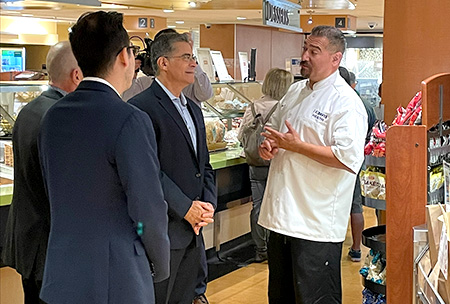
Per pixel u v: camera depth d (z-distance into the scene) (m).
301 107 3.29
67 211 2.12
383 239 3.09
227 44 13.28
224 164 4.64
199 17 11.78
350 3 5.57
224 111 5.39
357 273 5.04
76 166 2.11
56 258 2.13
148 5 6.89
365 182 3.13
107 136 2.08
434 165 2.62
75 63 2.71
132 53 2.25
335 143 3.13
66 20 13.33
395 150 2.51
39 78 4.91
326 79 3.24
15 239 2.71
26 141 2.60
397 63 3.48
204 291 4.12
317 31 3.22
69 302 2.10
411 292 2.54
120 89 2.22
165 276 2.30
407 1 3.40
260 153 3.27
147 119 2.17
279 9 4.67
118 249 2.11
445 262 1.84
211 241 5.12
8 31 12.95
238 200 4.93
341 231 3.34
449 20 3.30
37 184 2.63
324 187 3.23
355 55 14.75
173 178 2.99
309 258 3.28
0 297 3.25
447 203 2.35
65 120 2.13
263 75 14.21
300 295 3.32
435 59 3.36
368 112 5.25
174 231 3.01
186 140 3.02
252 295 4.48
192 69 3.06
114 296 2.11
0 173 3.52
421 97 2.71
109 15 2.18
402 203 2.52
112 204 2.12
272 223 3.31
